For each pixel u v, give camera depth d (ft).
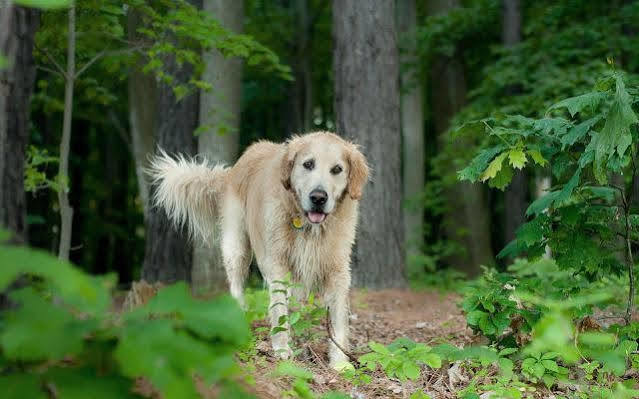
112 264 68.03
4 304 7.80
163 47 19.69
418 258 43.29
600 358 10.96
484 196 53.31
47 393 6.02
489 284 15.69
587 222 14.48
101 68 25.27
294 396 11.72
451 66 50.31
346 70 29.96
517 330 14.65
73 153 59.72
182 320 6.26
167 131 30.53
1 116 8.33
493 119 14.48
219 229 21.97
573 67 38.68
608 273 14.69
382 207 30.01
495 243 65.87
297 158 16.22
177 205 22.34
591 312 13.88
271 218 16.57
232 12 31.60
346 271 16.67
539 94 36.68
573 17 44.55
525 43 42.14
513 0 44.45
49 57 18.08
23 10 8.59
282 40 60.39
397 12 53.16
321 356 16.02
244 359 13.92
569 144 13.42
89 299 5.14
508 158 14.49
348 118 30.04
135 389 9.00
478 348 12.73
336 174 16.06
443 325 21.16
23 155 8.74
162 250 30.68
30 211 51.83
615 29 40.50
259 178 18.22
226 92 30.42
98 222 63.41
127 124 62.90
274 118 70.74
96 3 18.33
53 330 5.68
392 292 29.19
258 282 35.04
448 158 47.52
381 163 29.91
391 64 30.09
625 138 12.09
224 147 30.68
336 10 30.27
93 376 5.82
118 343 6.07
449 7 51.08
